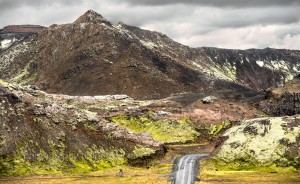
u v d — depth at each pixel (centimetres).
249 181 17725
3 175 17800
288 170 19262
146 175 19300
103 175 19012
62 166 19400
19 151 19088
